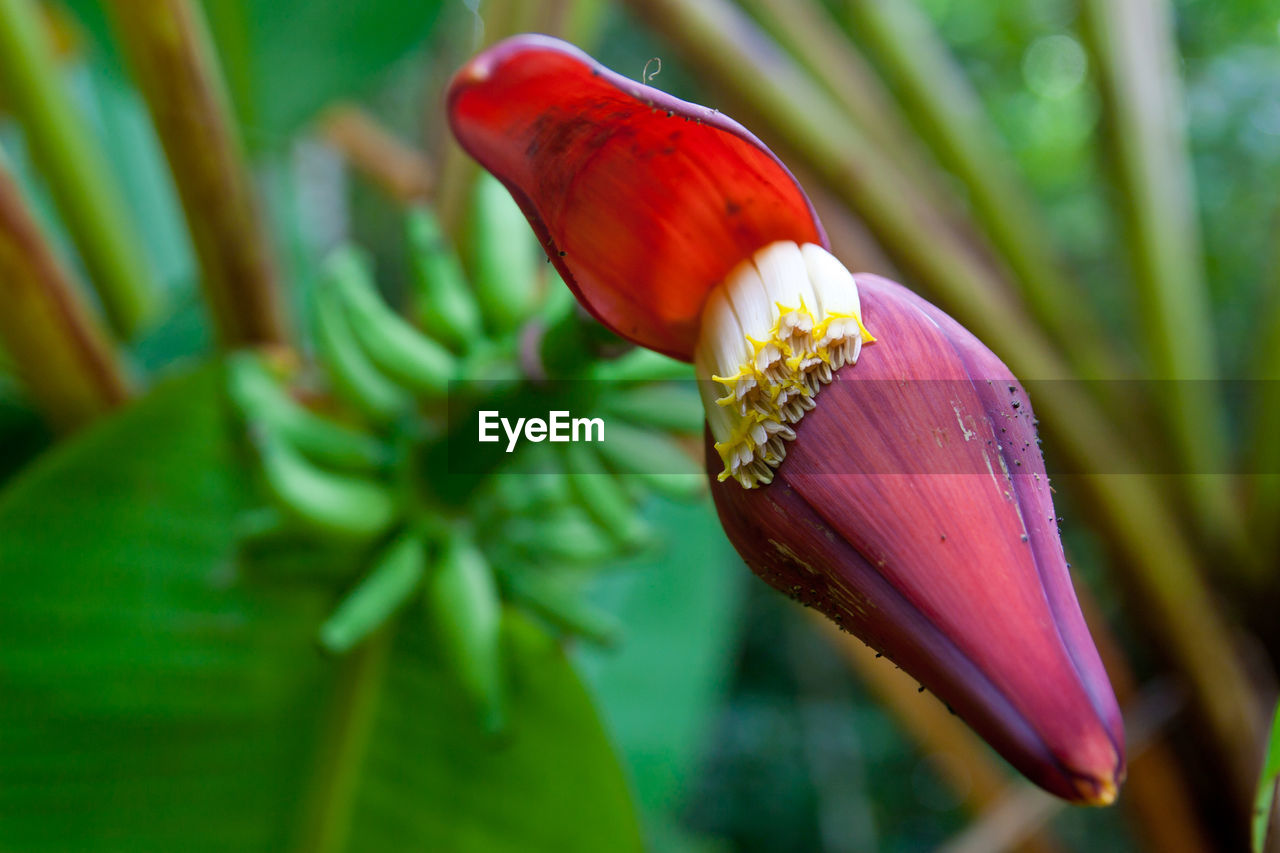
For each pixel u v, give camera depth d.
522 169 0.94
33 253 1.22
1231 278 3.93
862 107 2.09
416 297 1.22
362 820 1.22
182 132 1.19
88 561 1.19
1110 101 2.03
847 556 0.93
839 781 5.34
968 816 5.90
